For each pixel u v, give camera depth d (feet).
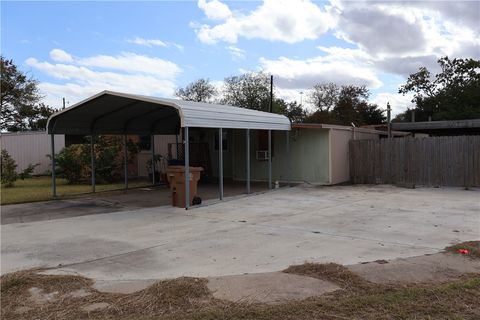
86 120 43.42
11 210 34.12
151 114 46.14
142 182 58.39
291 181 52.65
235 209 32.53
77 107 38.40
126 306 13.03
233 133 58.90
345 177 52.37
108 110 41.19
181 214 30.78
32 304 13.38
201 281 14.87
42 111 127.03
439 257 17.62
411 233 22.79
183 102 35.37
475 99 123.54
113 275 16.55
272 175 54.60
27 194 44.65
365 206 32.65
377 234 22.70
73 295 14.11
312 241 21.35
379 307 12.43
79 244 22.09
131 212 32.35
